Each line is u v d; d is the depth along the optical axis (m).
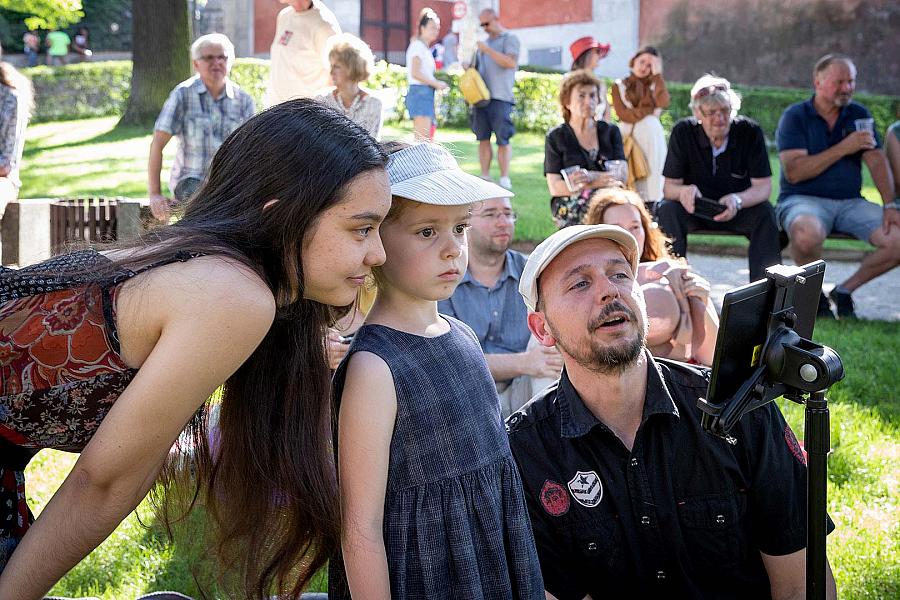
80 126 17.23
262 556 1.97
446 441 1.98
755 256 6.91
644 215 3.82
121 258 1.66
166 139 6.97
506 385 3.53
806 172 7.24
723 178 6.88
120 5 31.16
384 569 1.89
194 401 1.62
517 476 2.12
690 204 6.80
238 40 26.64
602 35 24.03
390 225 2.03
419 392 1.96
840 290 7.12
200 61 6.93
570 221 6.11
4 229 5.82
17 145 6.47
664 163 7.05
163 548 3.23
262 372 1.91
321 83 7.70
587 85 6.36
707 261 9.11
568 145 6.38
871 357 5.80
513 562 2.07
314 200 1.66
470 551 1.96
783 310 1.96
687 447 2.34
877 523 3.59
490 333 3.69
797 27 22.25
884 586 3.14
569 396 2.36
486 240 3.65
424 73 11.98
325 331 1.97
